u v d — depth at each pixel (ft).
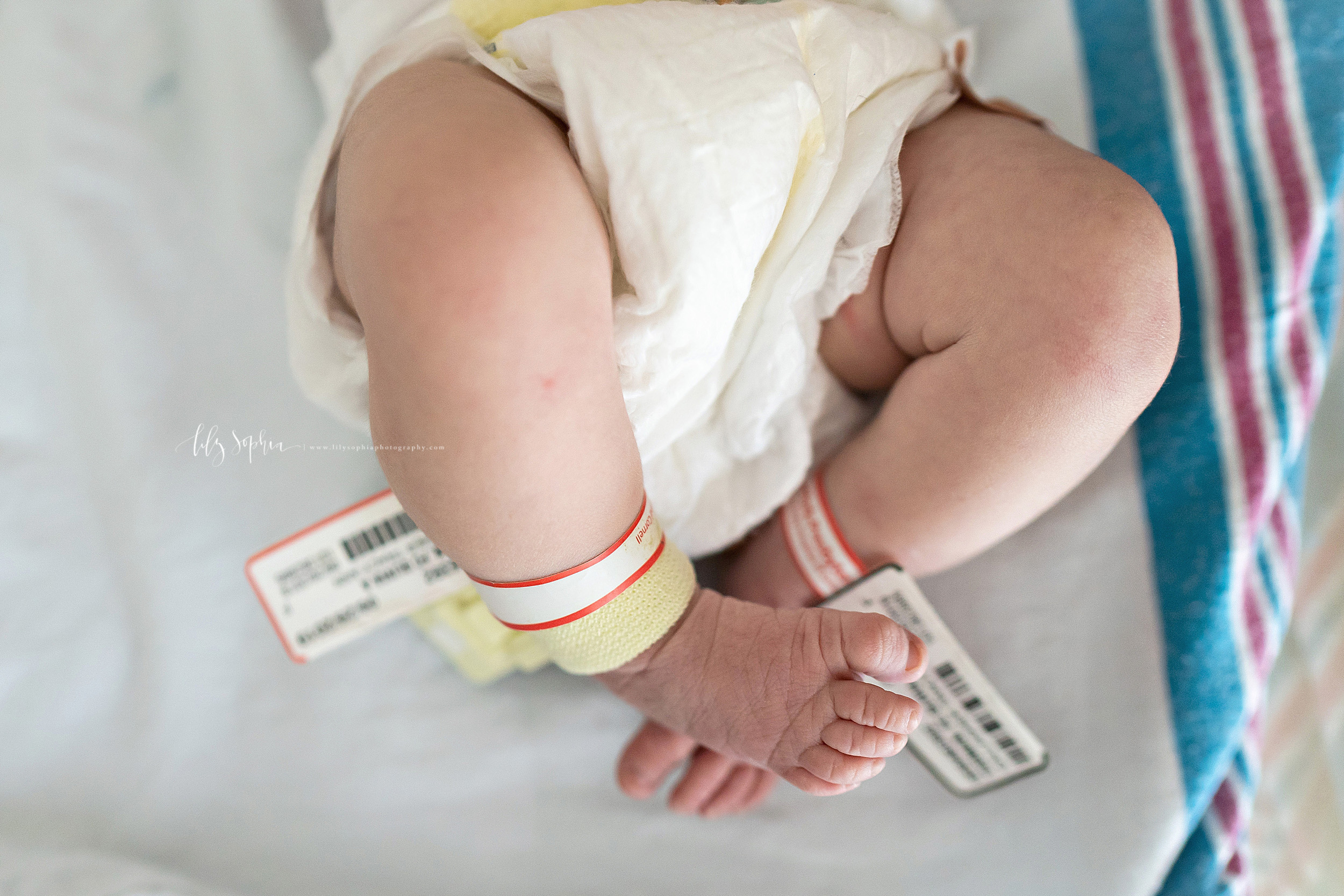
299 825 2.80
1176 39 3.00
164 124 3.39
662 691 2.03
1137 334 2.04
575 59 1.74
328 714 2.93
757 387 2.17
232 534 3.07
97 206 3.27
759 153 1.79
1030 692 2.71
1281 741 3.12
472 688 2.98
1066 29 3.18
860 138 2.12
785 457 2.39
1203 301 2.77
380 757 2.88
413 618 2.86
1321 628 3.18
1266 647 2.65
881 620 1.91
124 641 2.99
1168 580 2.63
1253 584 2.72
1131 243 2.05
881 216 2.16
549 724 2.92
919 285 2.24
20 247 3.23
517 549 1.76
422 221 1.62
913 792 2.74
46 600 3.02
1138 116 3.00
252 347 3.20
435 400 1.63
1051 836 2.59
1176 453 2.68
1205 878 2.60
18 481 3.10
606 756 2.89
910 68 2.26
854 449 2.43
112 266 3.24
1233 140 2.85
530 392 1.63
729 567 2.85
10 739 2.87
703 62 1.80
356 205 1.71
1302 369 2.69
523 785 2.86
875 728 1.82
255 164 3.34
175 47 3.43
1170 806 2.51
